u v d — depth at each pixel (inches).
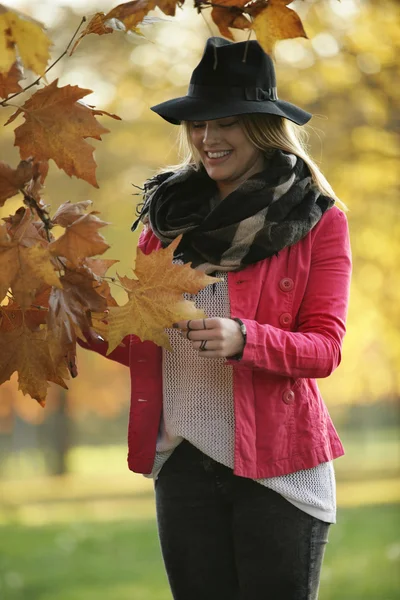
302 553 183.8
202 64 187.2
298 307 187.8
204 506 190.4
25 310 150.6
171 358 191.9
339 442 194.2
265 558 183.6
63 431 1857.8
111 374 1841.8
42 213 151.1
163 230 195.0
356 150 622.8
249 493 184.9
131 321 156.3
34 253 142.9
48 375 155.3
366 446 2760.8
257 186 184.1
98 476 2028.8
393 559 570.9
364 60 605.6
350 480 1620.3
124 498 1386.6
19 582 547.2
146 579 550.3
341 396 1523.1
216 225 185.0
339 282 188.1
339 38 608.1
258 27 145.3
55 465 1889.8
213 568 191.3
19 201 543.8
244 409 182.7
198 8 153.0
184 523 191.9
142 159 831.7
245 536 184.9
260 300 185.9
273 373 178.9
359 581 503.8
